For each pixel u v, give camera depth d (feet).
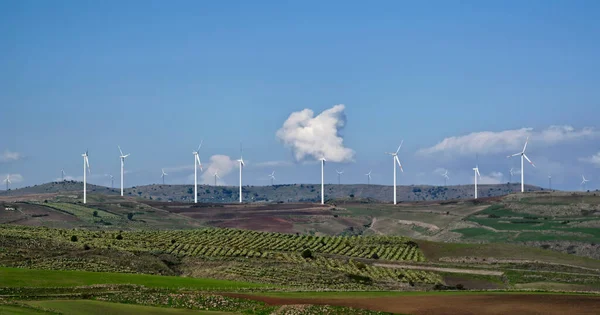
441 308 403.13
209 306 414.82
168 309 399.03
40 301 394.73
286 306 406.62
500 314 380.99
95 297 437.58
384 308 404.57
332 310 395.75
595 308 400.26
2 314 328.08
